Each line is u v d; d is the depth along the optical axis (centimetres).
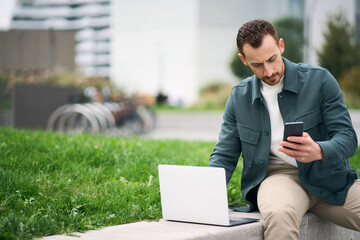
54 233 258
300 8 2414
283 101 287
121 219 291
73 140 517
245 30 272
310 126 283
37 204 311
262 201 275
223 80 3084
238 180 411
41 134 578
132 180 399
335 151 261
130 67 4188
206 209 271
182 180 278
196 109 2402
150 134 1174
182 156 511
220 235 255
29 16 6944
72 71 1320
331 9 1862
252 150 297
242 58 286
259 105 295
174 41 4006
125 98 1115
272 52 270
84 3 6103
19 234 247
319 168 281
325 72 288
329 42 1830
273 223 262
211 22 3881
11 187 332
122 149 485
